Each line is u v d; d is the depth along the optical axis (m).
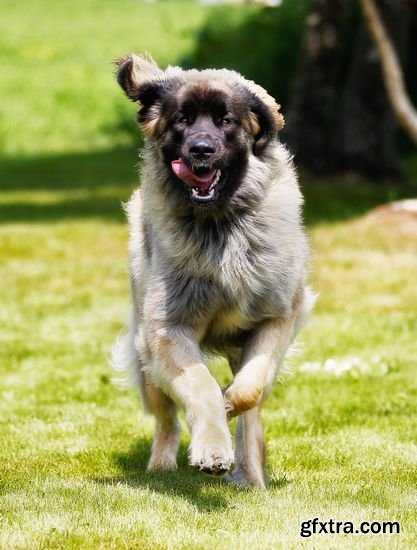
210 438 7.25
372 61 30.42
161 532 6.86
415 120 22.16
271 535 6.81
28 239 23.98
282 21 39.44
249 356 8.30
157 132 8.46
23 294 18.81
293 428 10.56
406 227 23.14
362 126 30.91
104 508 7.39
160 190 8.34
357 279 19.25
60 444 10.00
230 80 8.51
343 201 27.48
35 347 14.99
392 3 28.62
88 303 18.00
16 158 44.97
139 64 8.73
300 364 13.52
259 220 8.24
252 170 8.27
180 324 8.34
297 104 31.23
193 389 7.69
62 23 69.69
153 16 70.50
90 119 52.56
